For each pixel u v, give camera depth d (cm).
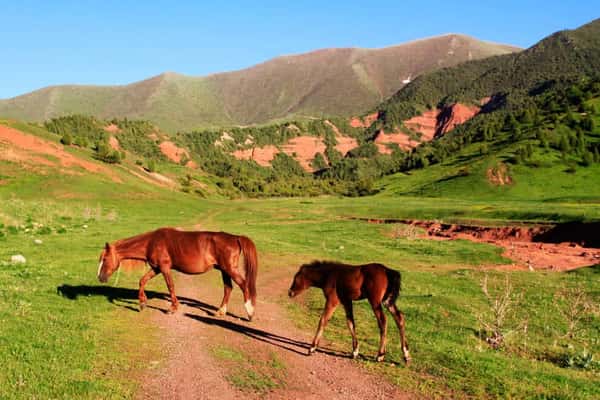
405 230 5519
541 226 5966
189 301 1712
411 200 12794
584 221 5678
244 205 11762
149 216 7512
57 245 2922
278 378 981
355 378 1000
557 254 4338
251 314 1407
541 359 1345
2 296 1395
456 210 8112
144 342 1141
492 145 19838
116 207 8238
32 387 805
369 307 1822
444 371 1040
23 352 952
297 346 1231
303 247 4006
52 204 6469
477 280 2700
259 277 2530
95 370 928
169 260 1418
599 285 2614
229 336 1271
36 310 1286
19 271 1883
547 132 17138
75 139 13688
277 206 11212
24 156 10125
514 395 902
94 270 2142
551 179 13788
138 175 13300
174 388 891
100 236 3619
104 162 12544
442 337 1430
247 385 930
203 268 1400
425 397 904
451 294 2244
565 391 925
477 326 1633
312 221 7269
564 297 2270
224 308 1506
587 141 16075
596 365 1287
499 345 1423
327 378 996
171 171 19338
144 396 845
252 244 1403
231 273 1393
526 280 2778
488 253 4031
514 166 14962
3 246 2742
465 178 15100
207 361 1049
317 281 1188
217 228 5856
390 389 941
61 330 1128
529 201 11294
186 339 1202
